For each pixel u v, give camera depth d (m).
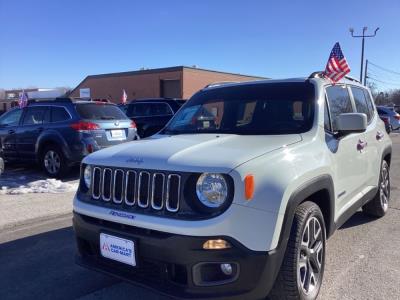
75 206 3.64
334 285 4.01
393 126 27.91
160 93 42.84
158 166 3.15
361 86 5.82
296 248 3.21
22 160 10.46
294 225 3.28
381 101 74.19
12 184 9.03
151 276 3.21
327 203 3.94
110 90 46.81
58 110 9.73
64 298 3.86
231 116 4.40
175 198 3.05
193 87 41.75
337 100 4.70
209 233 2.88
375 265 4.49
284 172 3.21
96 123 9.46
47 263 4.70
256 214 2.96
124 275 3.28
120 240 3.23
